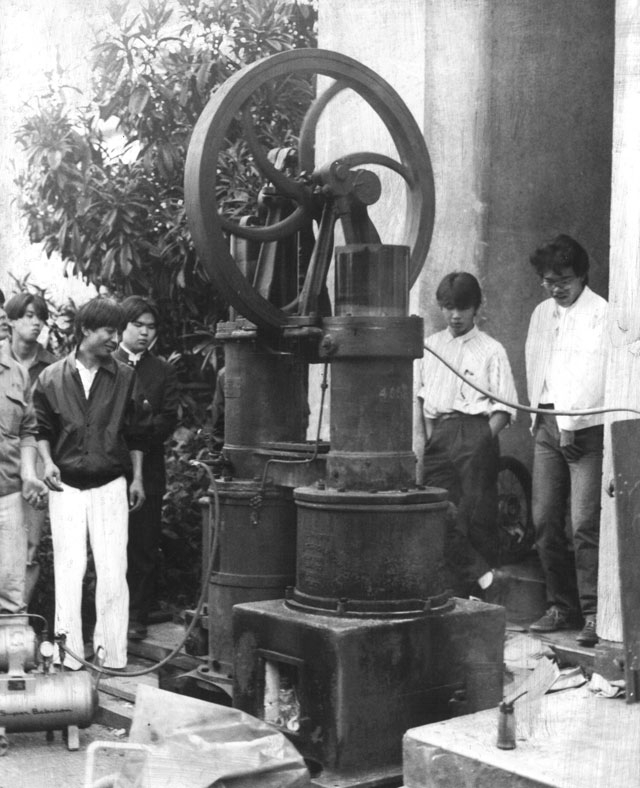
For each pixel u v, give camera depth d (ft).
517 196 23.18
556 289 18.98
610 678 15.87
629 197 15.69
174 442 27.48
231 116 16.21
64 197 27.25
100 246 27.32
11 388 20.21
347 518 15.19
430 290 22.63
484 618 15.67
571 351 18.74
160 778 13.34
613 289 15.90
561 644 18.21
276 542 17.84
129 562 21.86
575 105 23.62
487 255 22.97
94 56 27.07
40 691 16.79
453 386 20.76
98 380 19.88
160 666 18.03
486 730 14.49
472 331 20.90
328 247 16.57
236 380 18.31
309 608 15.37
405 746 14.39
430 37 22.31
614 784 12.82
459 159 22.74
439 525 15.70
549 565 19.43
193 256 26.37
